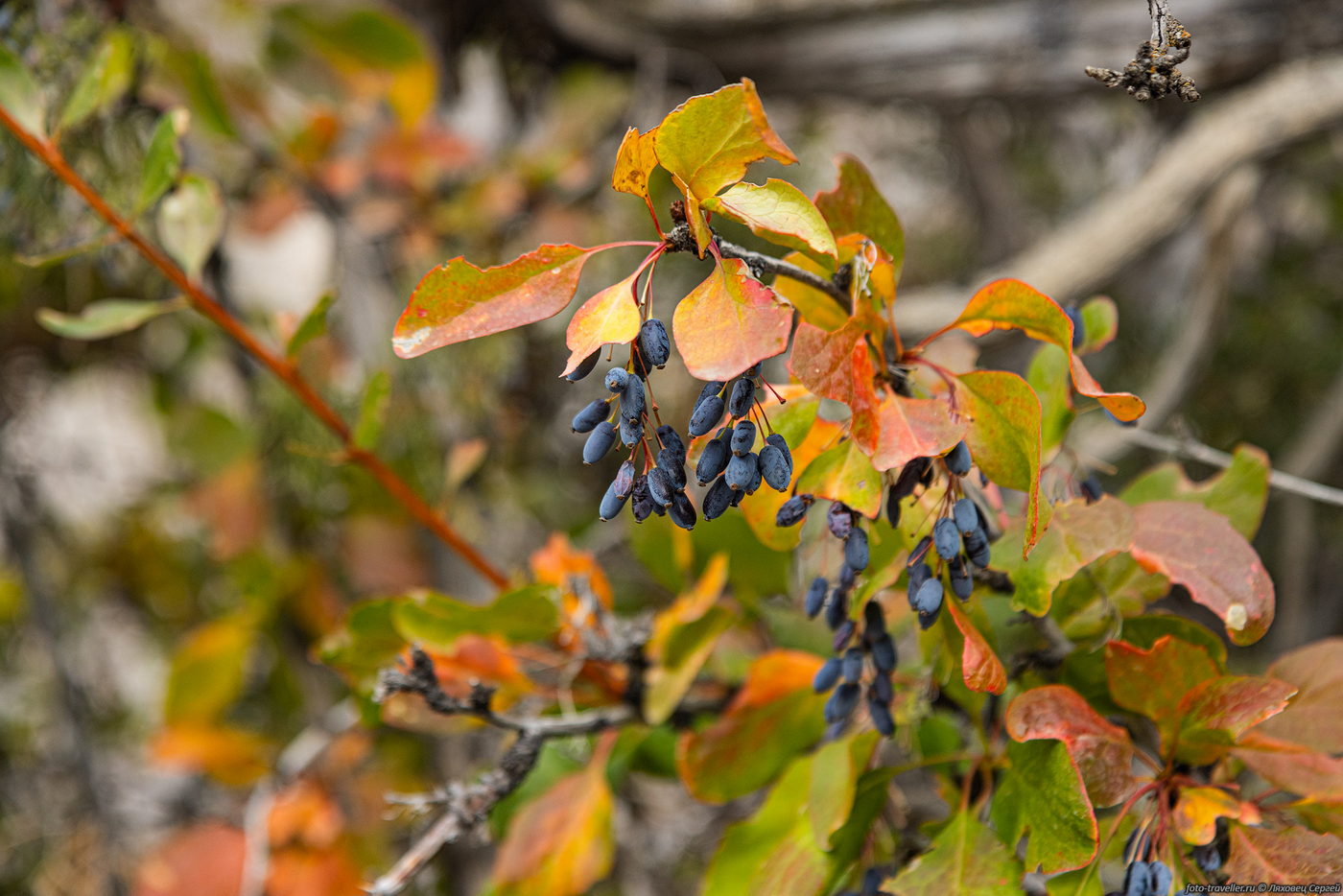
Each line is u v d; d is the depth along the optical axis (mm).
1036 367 792
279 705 1443
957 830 756
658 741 896
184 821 1578
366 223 1256
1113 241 1353
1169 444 856
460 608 831
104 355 1506
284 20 1213
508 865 858
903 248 762
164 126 868
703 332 677
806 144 1697
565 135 1363
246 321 1248
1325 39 1262
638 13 1443
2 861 1551
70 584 1675
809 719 822
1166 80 700
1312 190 1815
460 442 1295
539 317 696
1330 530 1632
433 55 1239
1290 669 769
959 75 1410
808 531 768
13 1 1009
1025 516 750
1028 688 778
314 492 1319
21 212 1024
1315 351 1701
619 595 1315
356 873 1160
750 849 802
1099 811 818
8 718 1686
